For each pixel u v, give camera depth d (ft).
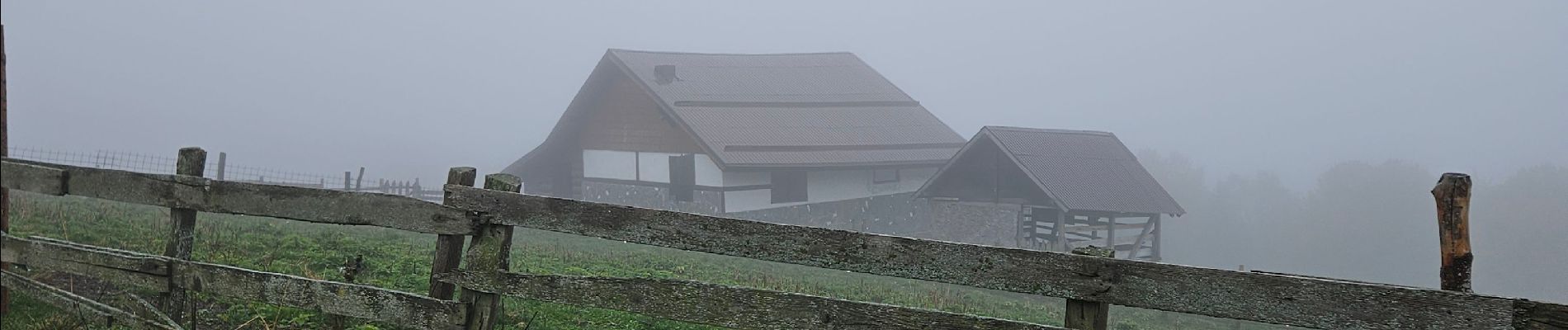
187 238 22.75
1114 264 16.03
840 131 152.66
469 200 19.98
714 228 18.22
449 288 20.47
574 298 19.17
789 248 17.74
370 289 20.65
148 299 26.68
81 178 23.48
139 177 22.84
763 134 143.02
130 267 22.59
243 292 21.62
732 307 18.08
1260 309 15.38
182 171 22.52
